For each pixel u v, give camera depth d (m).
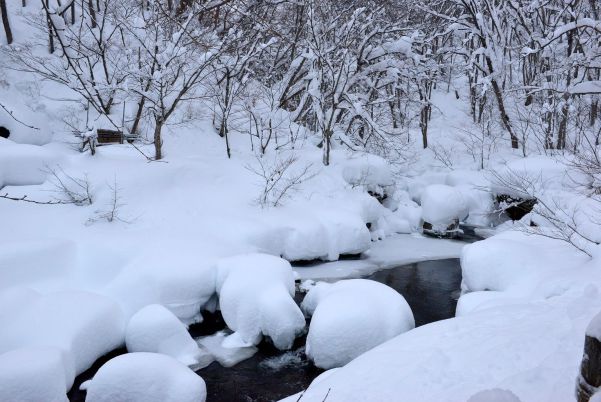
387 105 23.78
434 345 5.53
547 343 5.16
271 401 7.02
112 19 17.17
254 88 18.61
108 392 6.11
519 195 16.98
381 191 17.23
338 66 17.80
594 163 11.23
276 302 8.66
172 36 13.72
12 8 18.95
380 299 8.21
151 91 14.88
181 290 9.41
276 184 14.22
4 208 10.61
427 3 26.00
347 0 19.27
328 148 16.30
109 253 9.80
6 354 6.57
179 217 11.92
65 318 7.76
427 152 23.66
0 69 15.78
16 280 8.78
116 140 14.58
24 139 13.80
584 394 2.86
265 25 13.94
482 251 9.70
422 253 14.84
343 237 13.72
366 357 5.59
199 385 6.22
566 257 9.18
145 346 8.00
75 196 11.48
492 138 23.30
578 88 12.41
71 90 15.91
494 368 4.79
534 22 24.17
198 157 14.77
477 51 21.41
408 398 4.46
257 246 11.70
